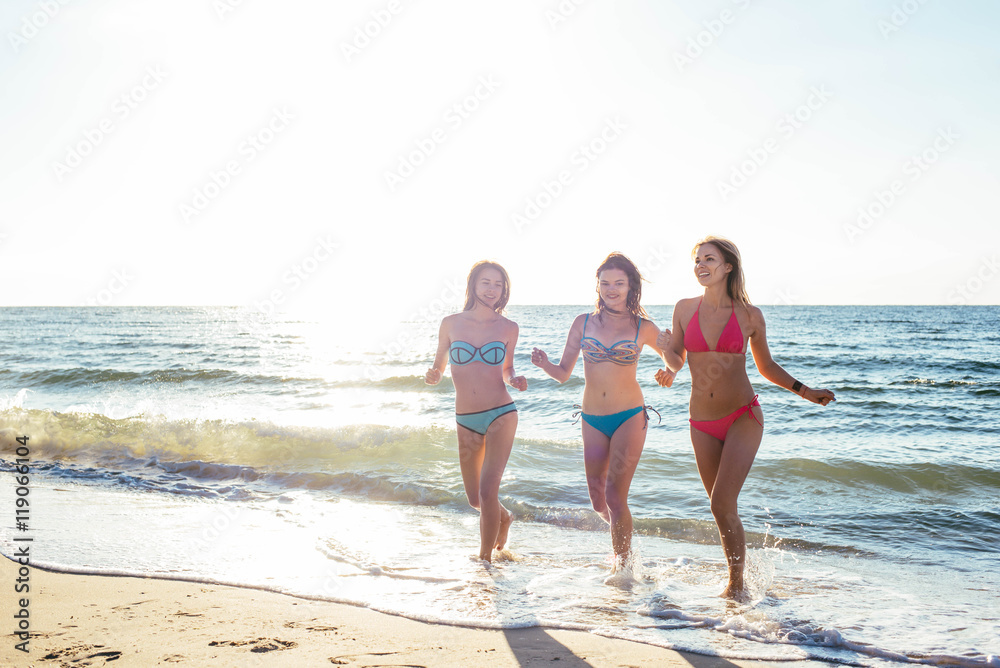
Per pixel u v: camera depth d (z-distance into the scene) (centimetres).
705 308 377
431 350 3116
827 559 459
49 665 255
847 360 2452
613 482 412
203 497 623
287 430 887
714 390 373
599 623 324
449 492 625
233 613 324
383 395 1545
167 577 382
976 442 982
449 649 285
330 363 2430
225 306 16388
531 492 639
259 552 443
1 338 3903
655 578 402
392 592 365
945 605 358
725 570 420
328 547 457
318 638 294
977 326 4981
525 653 282
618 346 421
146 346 3331
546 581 391
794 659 284
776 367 375
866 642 301
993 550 481
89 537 474
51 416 991
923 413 1266
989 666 278
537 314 9269
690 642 300
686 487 664
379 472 711
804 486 684
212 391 1623
